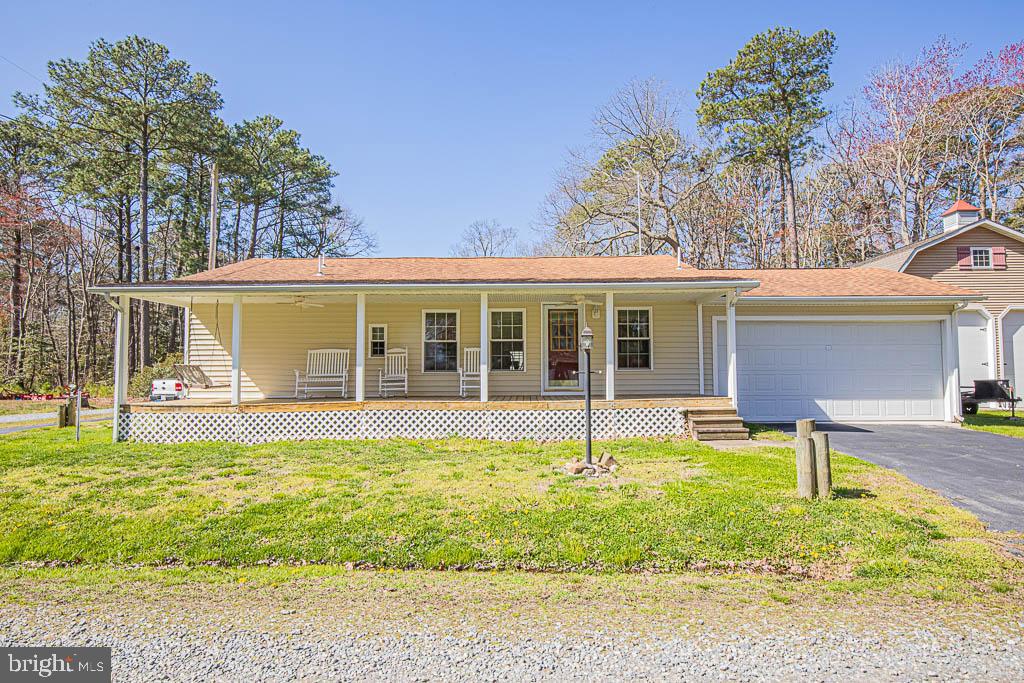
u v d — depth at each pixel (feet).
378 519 18.94
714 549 16.53
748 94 82.33
